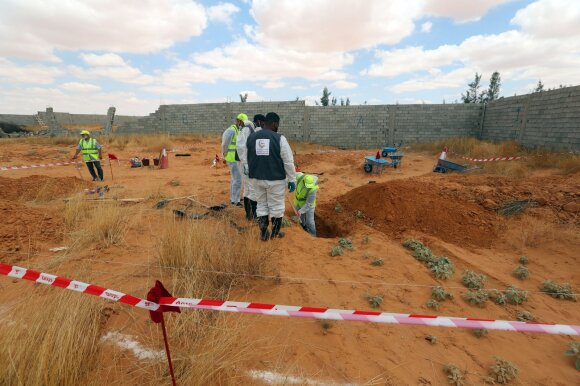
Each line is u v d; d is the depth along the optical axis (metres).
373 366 2.33
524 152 12.86
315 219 6.88
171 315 2.63
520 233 5.09
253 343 2.43
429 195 6.45
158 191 7.19
